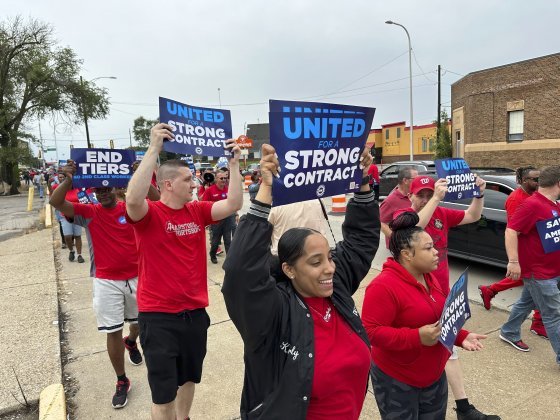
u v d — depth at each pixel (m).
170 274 2.71
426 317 2.25
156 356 2.67
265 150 1.68
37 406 3.35
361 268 2.06
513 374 3.60
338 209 12.38
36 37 32.94
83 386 3.67
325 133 1.90
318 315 1.71
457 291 2.18
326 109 1.89
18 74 33.22
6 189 34.44
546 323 3.63
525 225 3.58
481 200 3.47
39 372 3.80
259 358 1.64
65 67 33.75
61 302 5.82
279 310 1.64
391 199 4.20
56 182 9.35
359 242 2.08
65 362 4.10
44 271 7.36
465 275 2.27
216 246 7.67
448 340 2.08
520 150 20.47
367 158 2.08
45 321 5.00
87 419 3.21
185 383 2.92
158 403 2.67
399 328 2.25
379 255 8.09
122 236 3.42
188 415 3.01
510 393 3.33
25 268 7.68
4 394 3.47
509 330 4.07
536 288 3.62
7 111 32.84
